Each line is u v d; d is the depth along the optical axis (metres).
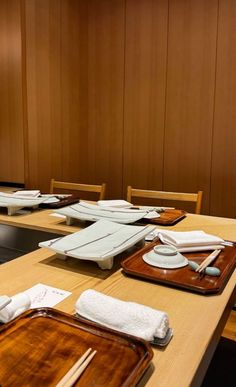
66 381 0.56
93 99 3.54
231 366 1.08
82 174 3.64
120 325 0.71
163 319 0.70
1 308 0.73
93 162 3.63
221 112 2.97
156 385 0.58
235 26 2.82
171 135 3.21
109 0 3.32
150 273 1.00
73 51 3.41
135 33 3.24
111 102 3.45
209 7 2.90
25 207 1.87
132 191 2.28
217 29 2.90
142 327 0.69
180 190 3.24
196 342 0.70
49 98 3.21
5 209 1.88
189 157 3.16
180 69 3.09
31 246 1.60
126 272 1.03
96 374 0.58
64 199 2.06
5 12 3.18
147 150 3.34
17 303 0.80
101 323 0.73
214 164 3.06
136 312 0.72
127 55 3.30
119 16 3.29
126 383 0.55
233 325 2.03
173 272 1.01
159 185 3.33
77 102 3.52
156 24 3.14
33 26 2.98
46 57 3.13
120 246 1.13
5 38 3.23
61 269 1.08
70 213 1.60
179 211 1.87
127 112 3.39
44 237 1.55
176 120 3.17
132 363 0.61
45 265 1.11
